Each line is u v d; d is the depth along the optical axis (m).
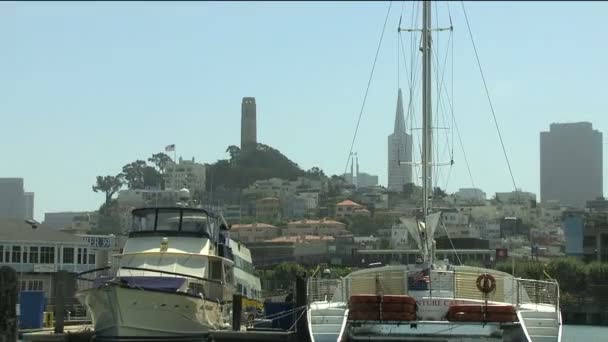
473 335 39.44
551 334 38.38
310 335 38.56
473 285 40.81
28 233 108.62
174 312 45.47
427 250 42.81
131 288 44.19
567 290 140.62
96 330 46.53
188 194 60.72
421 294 40.66
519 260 167.50
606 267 140.00
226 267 54.38
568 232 194.50
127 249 51.09
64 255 111.62
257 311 71.25
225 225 56.78
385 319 37.28
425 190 44.34
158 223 52.06
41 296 60.66
